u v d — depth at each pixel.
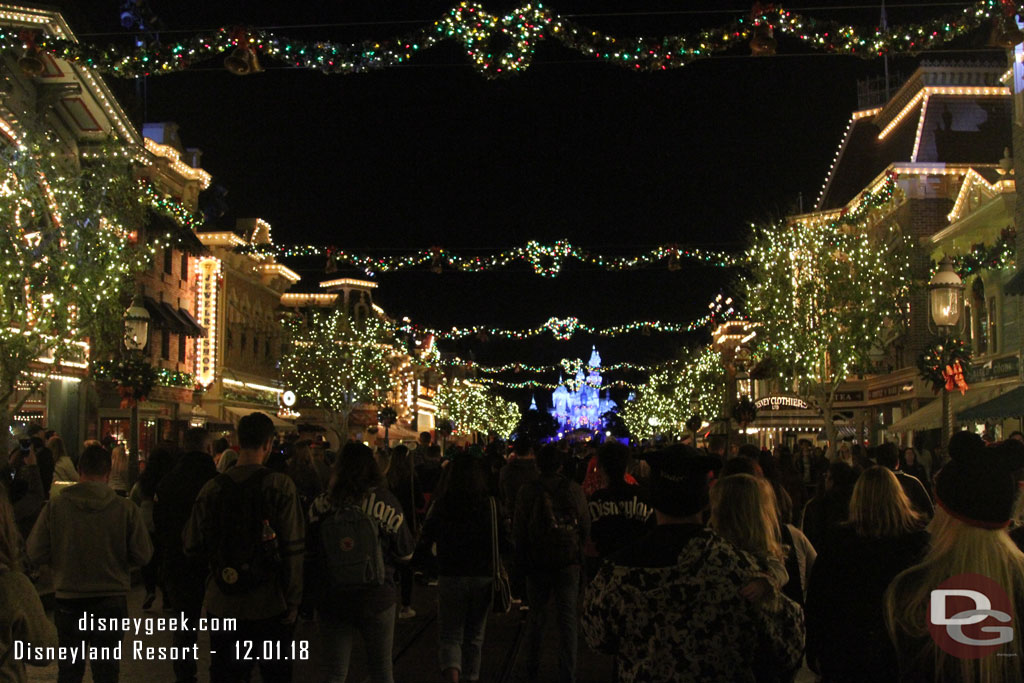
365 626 6.60
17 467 14.47
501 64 11.66
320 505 6.69
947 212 35.06
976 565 3.47
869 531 4.73
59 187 20.47
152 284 35.84
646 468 14.91
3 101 23.27
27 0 21.64
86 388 29.81
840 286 29.25
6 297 18.80
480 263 30.62
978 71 36.88
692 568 3.84
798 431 45.66
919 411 32.34
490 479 13.87
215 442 13.61
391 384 50.88
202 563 7.69
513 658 10.23
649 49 11.62
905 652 3.56
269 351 51.44
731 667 3.80
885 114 41.34
